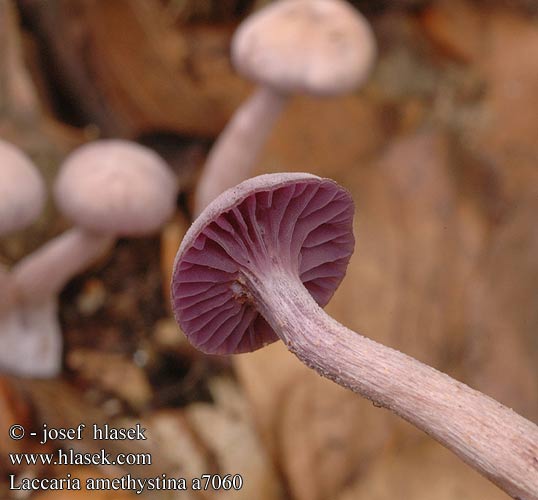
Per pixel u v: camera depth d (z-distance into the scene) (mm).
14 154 192
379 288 215
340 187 149
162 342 223
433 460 198
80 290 227
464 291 216
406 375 145
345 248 159
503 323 213
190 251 148
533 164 230
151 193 196
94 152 200
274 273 151
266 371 205
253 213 149
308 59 201
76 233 204
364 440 200
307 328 149
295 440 201
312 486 199
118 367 219
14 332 211
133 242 232
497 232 222
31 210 191
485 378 210
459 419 142
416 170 230
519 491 139
